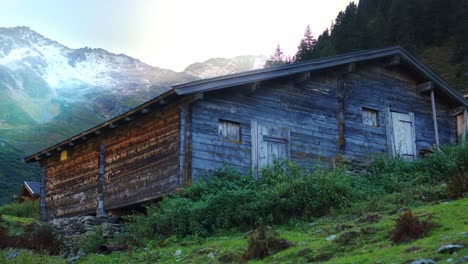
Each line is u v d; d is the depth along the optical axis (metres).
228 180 17.06
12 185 86.44
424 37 83.12
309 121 20.72
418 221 9.91
